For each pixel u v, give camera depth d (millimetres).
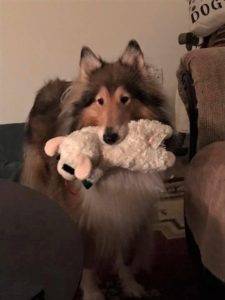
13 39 2436
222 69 1239
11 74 2508
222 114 1235
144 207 1130
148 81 1120
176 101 2203
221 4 2094
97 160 988
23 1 2371
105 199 1079
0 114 2580
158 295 1333
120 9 2553
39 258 676
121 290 1353
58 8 2441
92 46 2586
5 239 738
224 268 955
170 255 1552
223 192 964
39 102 1616
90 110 1084
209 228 1017
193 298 1312
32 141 1577
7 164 2035
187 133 2186
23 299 577
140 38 2654
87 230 1146
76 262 661
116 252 1214
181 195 2002
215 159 1068
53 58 2541
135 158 1000
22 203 890
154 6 2604
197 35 2252
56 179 1314
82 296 1249
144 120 1042
